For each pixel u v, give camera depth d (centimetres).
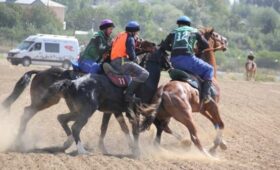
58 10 11994
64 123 1498
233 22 13950
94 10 11944
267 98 3591
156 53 1572
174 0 18050
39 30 9375
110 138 1778
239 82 5100
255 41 13025
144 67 1565
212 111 1595
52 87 1471
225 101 3191
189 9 14900
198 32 1553
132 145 1562
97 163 1352
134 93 1534
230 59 8719
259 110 2878
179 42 1530
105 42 1548
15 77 3694
